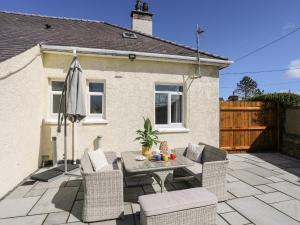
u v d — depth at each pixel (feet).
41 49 21.50
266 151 30.25
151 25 39.37
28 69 18.47
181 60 25.38
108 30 33.91
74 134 23.03
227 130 29.01
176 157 15.61
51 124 22.84
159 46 28.50
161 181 14.17
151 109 25.31
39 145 21.57
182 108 26.94
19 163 16.74
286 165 22.72
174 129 25.93
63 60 23.03
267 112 30.35
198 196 10.33
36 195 14.65
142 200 9.95
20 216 11.76
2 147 14.03
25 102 17.87
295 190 15.56
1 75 13.85
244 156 27.20
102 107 24.52
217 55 27.94
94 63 23.73
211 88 27.30
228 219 11.41
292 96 28.78
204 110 27.02
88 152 15.14
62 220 11.35
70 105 17.16
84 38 26.61
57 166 21.04
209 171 13.08
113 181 11.38
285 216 11.76
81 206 13.01
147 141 15.99
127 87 24.64
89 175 11.02
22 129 17.30
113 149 24.23
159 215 9.23
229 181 17.48
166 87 26.66
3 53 16.25
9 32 24.02
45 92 22.71
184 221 9.69
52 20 34.22
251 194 14.82
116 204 11.46
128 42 28.17
